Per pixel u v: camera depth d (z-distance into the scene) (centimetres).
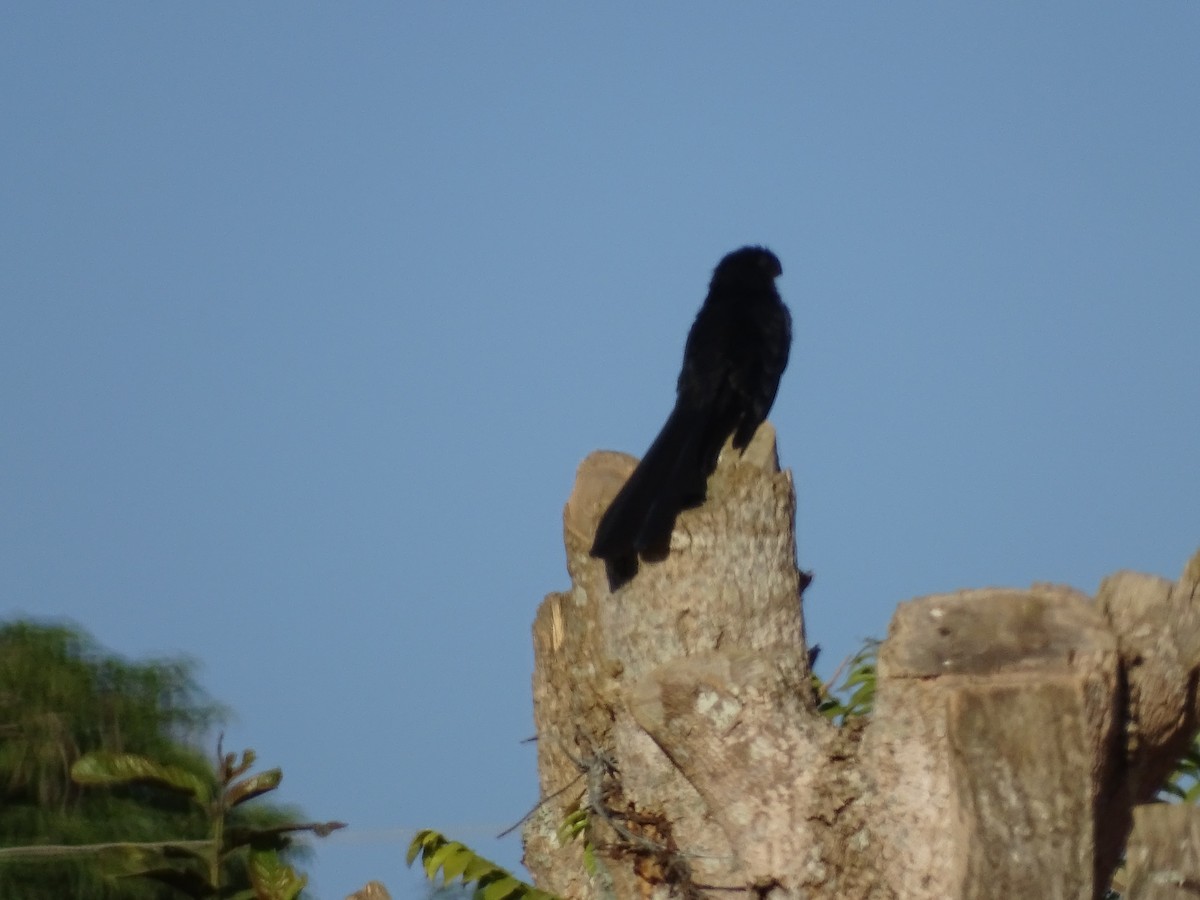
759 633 1098
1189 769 1194
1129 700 986
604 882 1164
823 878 995
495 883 1099
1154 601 985
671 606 1098
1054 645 962
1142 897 933
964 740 952
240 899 1139
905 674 983
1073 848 938
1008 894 939
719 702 1018
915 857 974
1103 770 965
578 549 1204
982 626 974
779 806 1011
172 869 1123
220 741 1155
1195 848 930
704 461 1131
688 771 1036
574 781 1192
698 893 1066
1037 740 945
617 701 1128
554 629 1252
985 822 946
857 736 1016
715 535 1100
